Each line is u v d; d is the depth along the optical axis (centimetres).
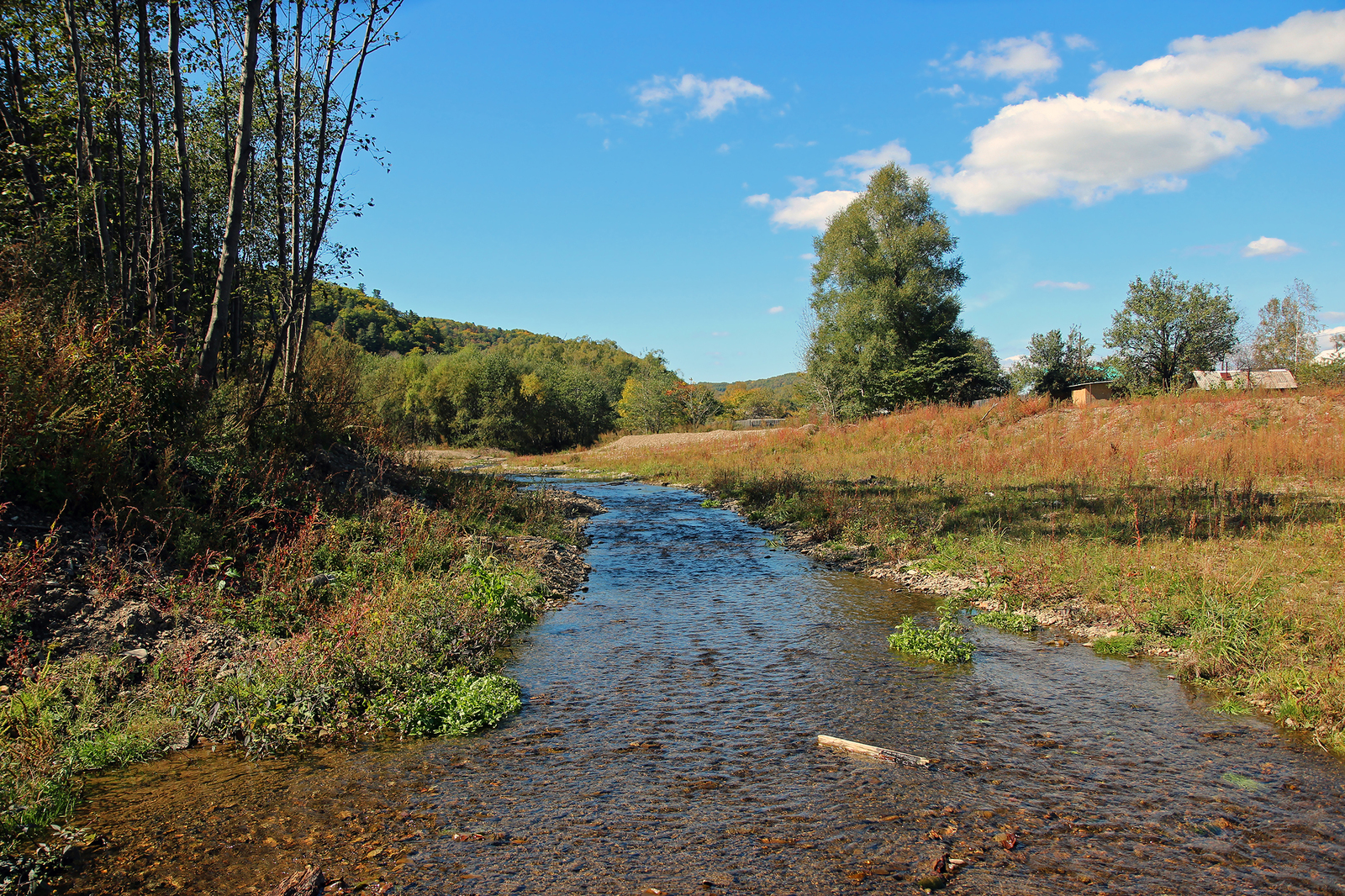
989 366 4969
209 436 920
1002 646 783
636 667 724
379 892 368
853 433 3069
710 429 5712
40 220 1060
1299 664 619
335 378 1560
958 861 394
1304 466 1633
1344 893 362
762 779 491
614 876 382
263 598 731
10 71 1048
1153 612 791
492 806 456
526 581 1002
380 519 1066
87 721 532
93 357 818
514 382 5984
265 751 532
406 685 628
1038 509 1444
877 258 4297
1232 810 445
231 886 373
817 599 992
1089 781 484
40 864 383
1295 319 4638
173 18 1027
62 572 655
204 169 1299
